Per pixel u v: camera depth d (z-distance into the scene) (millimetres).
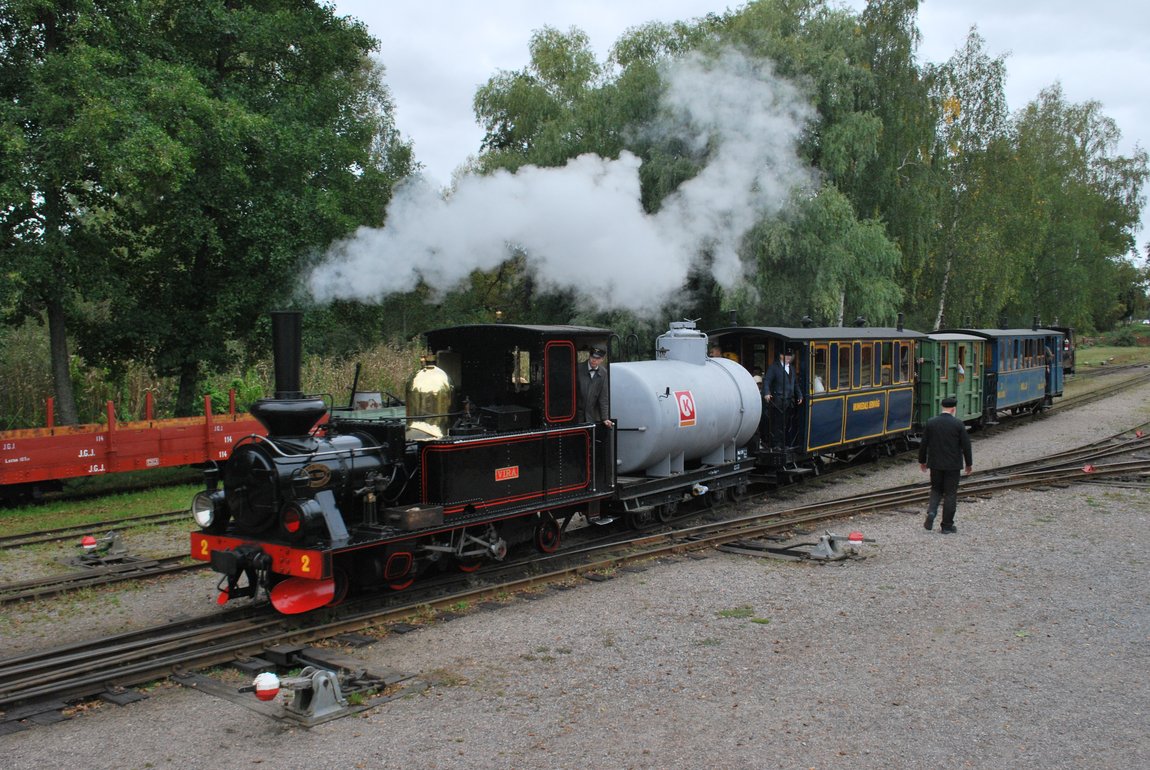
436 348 9906
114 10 16375
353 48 20781
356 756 5121
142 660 6609
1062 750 5156
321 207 17688
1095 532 10961
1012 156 34938
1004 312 43781
